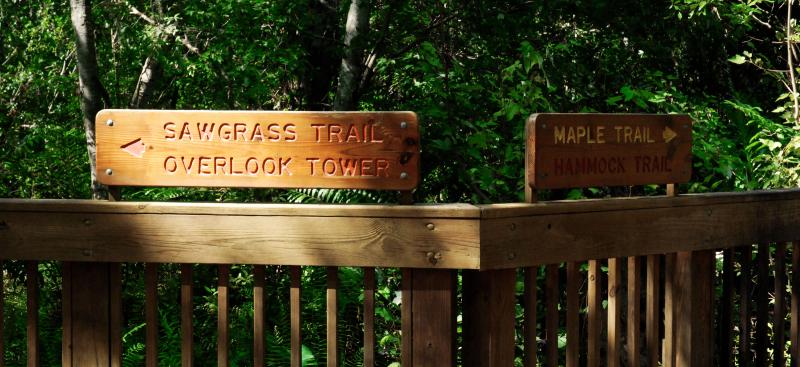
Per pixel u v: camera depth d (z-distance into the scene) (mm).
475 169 5035
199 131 2951
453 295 2943
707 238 3445
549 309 3145
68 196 6980
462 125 5285
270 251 2953
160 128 2965
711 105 6660
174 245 3000
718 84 6844
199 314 5223
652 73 6027
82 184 7043
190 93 6934
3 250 3092
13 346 4996
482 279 2979
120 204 3012
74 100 7664
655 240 3279
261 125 2926
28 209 3057
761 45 7176
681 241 3359
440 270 2900
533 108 5078
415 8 6375
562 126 3014
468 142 5059
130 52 6523
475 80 5707
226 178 2953
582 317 5637
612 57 6070
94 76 5664
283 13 6090
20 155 7055
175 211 2986
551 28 6418
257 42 5992
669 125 3301
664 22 6172
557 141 3006
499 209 2861
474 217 2828
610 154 3150
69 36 7391
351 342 5082
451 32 6359
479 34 6145
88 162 7160
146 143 2973
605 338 5398
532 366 3074
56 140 7410
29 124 7605
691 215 3379
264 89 6156
